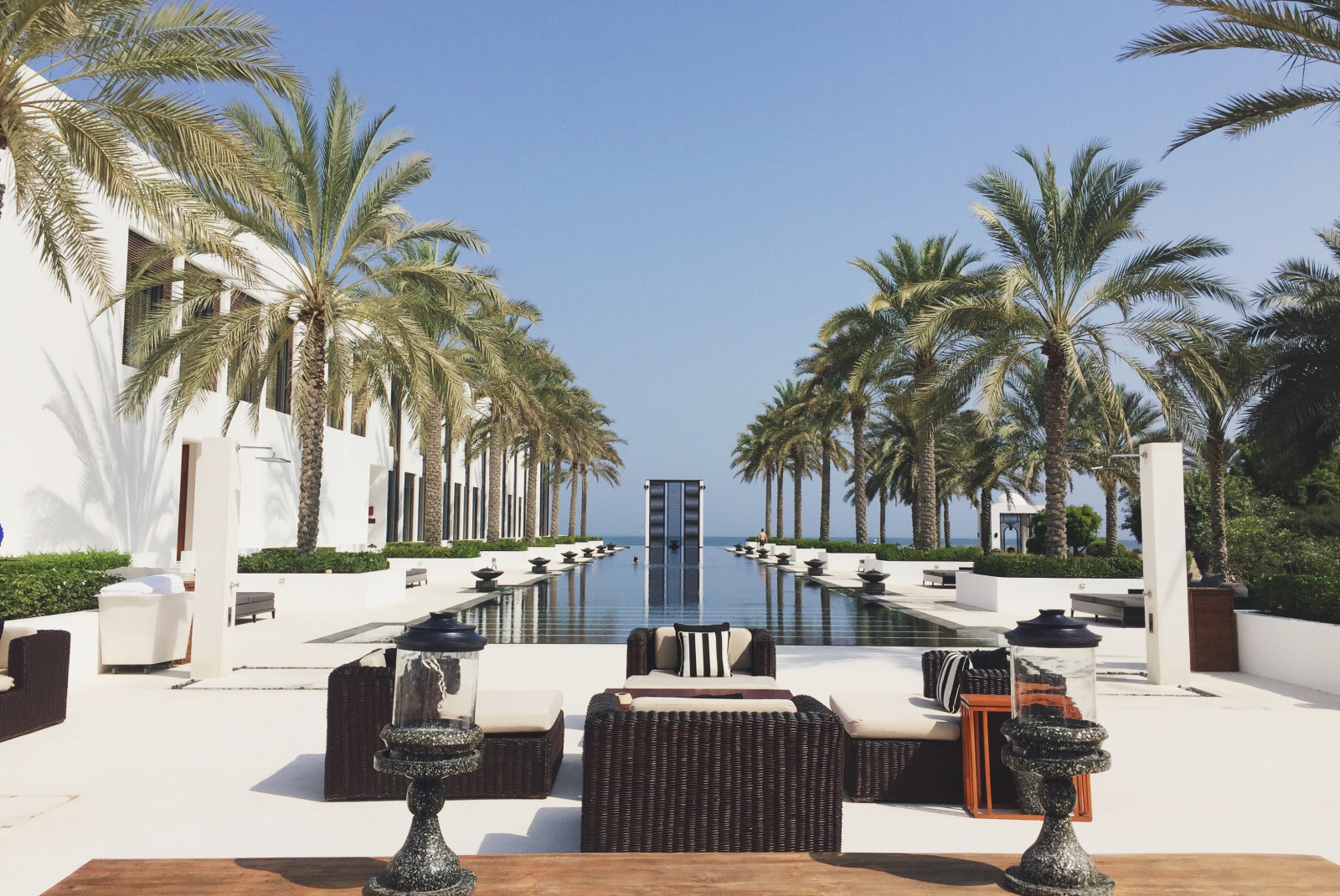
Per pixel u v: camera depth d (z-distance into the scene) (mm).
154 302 16781
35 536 13398
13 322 13016
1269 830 4602
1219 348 15617
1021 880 2754
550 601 19281
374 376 20000
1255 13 9672
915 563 25875
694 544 53312
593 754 4070
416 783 2811
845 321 23656
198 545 9062
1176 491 9188
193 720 7129
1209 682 9469
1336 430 15508
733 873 2846
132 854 4145
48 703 6863
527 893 2676
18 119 8297
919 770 5102
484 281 15961
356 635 12766
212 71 9789
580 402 40000
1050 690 2898
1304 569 24062
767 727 4105
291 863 2949
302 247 15836
